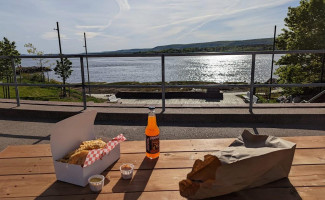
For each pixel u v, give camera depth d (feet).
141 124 12.02
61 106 14.14
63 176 4.29
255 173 3.82
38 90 69.62
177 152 5.43
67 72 79.30
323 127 11.15
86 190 4.03
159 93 58.65
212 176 3.78
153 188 4.05
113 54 12.49
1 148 9.55
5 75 53.36
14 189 4.11
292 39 78.54
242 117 11.98
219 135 10.47
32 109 13.41
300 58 75.61
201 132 10.84
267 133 10.53
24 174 4.61
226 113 12.07
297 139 6.10
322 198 3.73
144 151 5.50
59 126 4.37
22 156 5.40
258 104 13.82
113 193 3.92
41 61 87.35
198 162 3.81
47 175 4.56
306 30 77.00
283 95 78.02
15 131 11.37
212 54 11.84
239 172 3.67
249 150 3.91
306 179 4.24
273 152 3.87
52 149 4.28
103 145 4.77
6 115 13.74
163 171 4.59
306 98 73.36
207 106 13.47
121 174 4.33
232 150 3.91
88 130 5.09
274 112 12.01
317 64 73.82
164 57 12.37
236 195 3.82
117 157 5.08
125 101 52.80
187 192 3.81
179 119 12.30
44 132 11.24
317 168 4.61
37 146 5.97
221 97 56.39
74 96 67.62
